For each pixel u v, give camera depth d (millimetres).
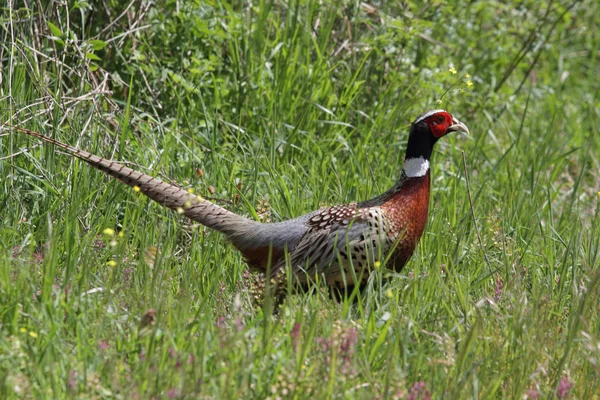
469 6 15031
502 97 14539
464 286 7992
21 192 9008
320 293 7641
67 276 6965
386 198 8422
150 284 7402
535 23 15547
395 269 8453
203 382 5961
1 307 6590
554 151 13195
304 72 11688
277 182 9852
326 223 8219
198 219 8500
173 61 11484
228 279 8523
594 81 17875
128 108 9641
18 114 9547
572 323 7562
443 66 13750
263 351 6375
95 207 9102
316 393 6039
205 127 11172
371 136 11859
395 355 6625
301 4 12469
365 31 13320
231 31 11500
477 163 12430
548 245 9539
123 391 5801
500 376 6508
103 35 11516
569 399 6586
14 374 5938
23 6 10828
